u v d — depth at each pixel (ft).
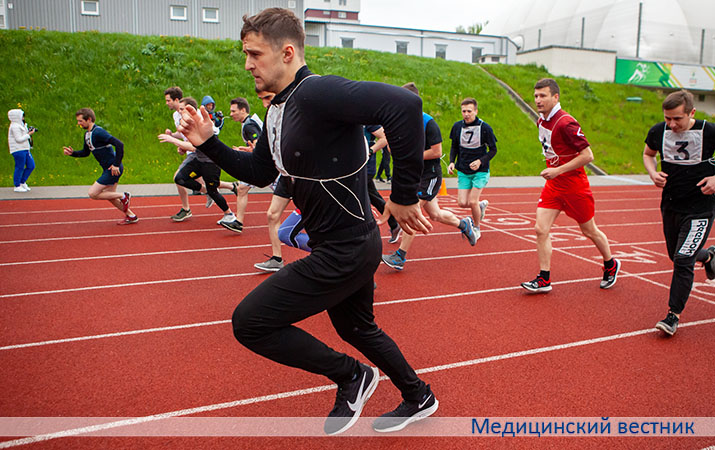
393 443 8.48
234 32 88.02
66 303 15.43
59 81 54.90
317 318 14.32
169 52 63.00
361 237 7.27
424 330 13.52
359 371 8.41
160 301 15.69
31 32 61.72
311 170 6.84
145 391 10.14
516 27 152.76
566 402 9.91
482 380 10.79
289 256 21.49
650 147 14.11
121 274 18.67
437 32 108.78
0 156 45.80
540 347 12.53
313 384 10.55
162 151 50.96
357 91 6.22
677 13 115.34
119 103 54.44
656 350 12.44
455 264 20.57
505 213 34.04
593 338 13.14
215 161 7.54
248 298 7.11
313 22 101.96
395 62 76.43
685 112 12.66
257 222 29.43
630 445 8.52
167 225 28.22
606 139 70.03
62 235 25.43
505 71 82.99
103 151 26.35
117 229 27.02
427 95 68.39
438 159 19.19
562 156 15.60
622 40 116.47
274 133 7.02
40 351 11.98
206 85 59.36
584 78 89.25
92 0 80.59
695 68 93.86
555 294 16.79
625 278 18.76
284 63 6.73
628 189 48.70
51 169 45.68
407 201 6.68
